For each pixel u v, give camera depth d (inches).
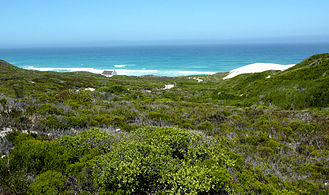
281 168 226.5
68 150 197.9
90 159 189.2
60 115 335.3
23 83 964.0
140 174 167.6
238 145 284.5
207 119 443.8
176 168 178.5
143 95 1096.2
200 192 158.6
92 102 563.2
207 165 191.3
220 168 186.4
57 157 183.9
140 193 161.8
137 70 4741.6
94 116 382.0
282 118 426.0
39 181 151.8
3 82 920.9
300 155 263.4
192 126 385.7
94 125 337.4
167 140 227.0
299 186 191.5
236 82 1704.0
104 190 153.7
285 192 167.9
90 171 174.7
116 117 385.1
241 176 184.7
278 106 777.6
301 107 702.5
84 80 1712.6
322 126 350.3
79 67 5315.0
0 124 246.7
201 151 216.5
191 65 5423.2
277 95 832.9
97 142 224.1
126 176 157.2
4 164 164.9
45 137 240.1
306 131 332.8
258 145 287.7
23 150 183.6
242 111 530.9
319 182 199.3
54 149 194.5
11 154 182.2
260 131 344.2
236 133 346.9
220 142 269.3
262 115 452.4
